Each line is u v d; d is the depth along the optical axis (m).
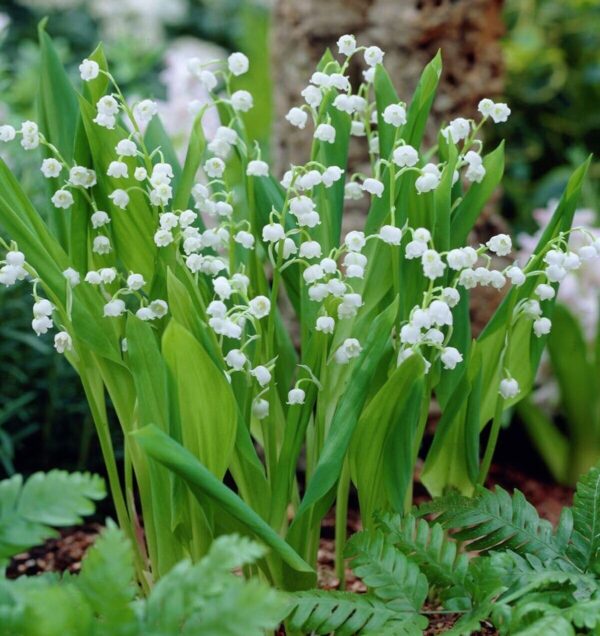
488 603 0.52
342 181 0.59
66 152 0.59
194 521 0.56
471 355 0.58
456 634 0.50
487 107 0.57
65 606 0.44
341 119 0.59
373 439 0.56
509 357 0.61
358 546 0.56
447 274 0.57
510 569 0.54
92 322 0.56
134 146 0.54
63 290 0.56
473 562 0.54
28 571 0.72
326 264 0.53
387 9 0.82
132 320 0.53
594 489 0.58
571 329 0.84
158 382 0.54
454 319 0.59
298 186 0.62
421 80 0.57
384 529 0.57
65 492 0.46
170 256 0.56
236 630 0.43
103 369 0.58
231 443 0.54
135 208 0.57
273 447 0.58
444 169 0.56
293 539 0.56
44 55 0.60
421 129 0.58
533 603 0.49
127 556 0.45
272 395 0.58
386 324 0.55
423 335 0.54
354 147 0.83
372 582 0.54
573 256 0.55
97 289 0.58
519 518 0.58
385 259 0.58
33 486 0.46
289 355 0.63
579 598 0.53
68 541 0.77
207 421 0.53
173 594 0.45
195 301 0.56
